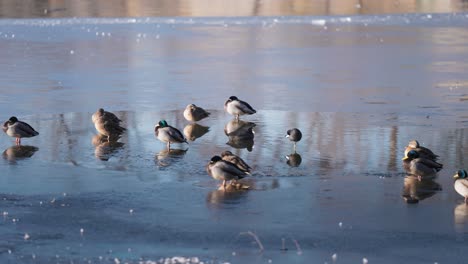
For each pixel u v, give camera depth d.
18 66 30.73
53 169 16.08
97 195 14.27
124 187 14.79
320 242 11.95
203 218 13.01
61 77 28.19
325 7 58.06
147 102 23.70
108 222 12.83
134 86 26.44
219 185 14.92
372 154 17.28
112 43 38.12
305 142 18.50
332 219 12.98
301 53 34.66
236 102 20.73
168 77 28.30
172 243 11.88
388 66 30.69
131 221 12.87
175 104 23.42
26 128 18.11
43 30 43.38
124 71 29.67
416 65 30.89
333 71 29.56
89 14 52.84
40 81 27.31
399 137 18.91
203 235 12.22
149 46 37.03
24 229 12.47
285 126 20.28
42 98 24.14
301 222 12.83
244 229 12.50
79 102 23.58
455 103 23.31
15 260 11.14
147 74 28.92
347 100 23.91
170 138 17.62
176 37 40.34
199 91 25.55
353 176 15.52
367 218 13.03
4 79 27.62
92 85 26.56
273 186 14.84
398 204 13.77
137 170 16.05
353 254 11.46
